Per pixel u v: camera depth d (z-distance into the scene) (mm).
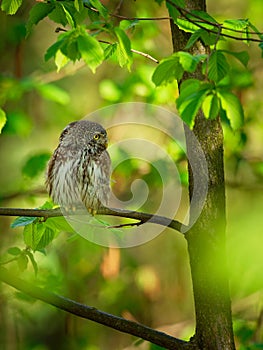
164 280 14727
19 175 14234
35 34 15078
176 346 6117
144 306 14453
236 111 5234
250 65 14094
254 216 12617
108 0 13086
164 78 5328
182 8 5637
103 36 9984
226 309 6039
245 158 13328
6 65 14453
